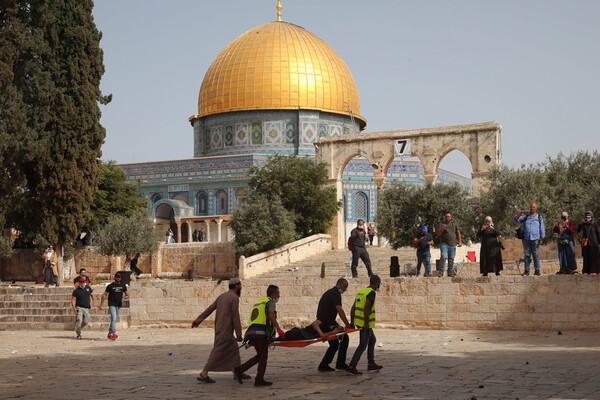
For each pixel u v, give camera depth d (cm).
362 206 6488
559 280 2266
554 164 3869
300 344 1367
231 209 6525
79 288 2500
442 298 2425
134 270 4566
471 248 4094
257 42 7075
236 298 1356
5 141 3222
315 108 6894
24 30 3381
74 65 3794
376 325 2505
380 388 1230
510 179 3609
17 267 4906
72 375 1502
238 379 1334
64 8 3800
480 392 1159
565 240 2312
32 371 1588
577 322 2233
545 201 3462
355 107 7294
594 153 4069
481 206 3722
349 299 2581
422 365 1529
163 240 6638
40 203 3831
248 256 4278
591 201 3509
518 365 1494
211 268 4684
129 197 5300
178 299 2870
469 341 2073
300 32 7269
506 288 2339
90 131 3884
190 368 1595
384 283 2506
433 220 3709
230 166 6606
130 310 2919
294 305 2670
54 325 2914
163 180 6831
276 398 1152
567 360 1567
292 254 4312
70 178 3788
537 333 2214
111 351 2055
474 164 4450
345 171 6469
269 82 6869
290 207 4650
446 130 4547
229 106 6981
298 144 6838
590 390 1164
